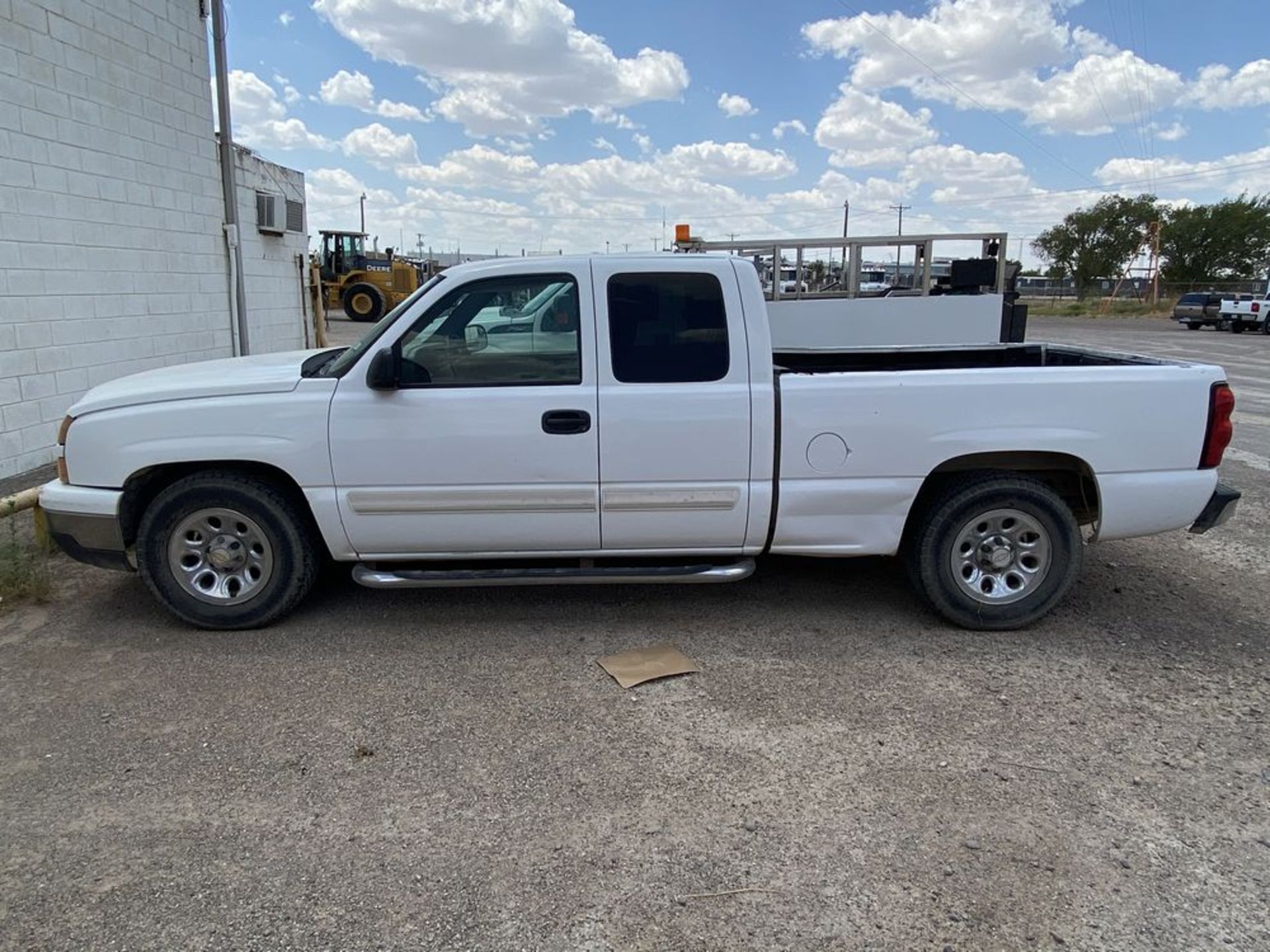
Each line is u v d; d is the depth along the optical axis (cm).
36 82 730
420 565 452
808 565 540
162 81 916
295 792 302
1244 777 313
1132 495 423
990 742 335
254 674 390
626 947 232
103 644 421
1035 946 233
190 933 237
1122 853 271
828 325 906
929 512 431
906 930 238
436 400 408
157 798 298
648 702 365
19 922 240
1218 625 452
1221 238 5791
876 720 351
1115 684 384
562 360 412
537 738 337
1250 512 677
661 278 413
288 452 410
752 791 303
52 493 424
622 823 285
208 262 1020
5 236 701
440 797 299
